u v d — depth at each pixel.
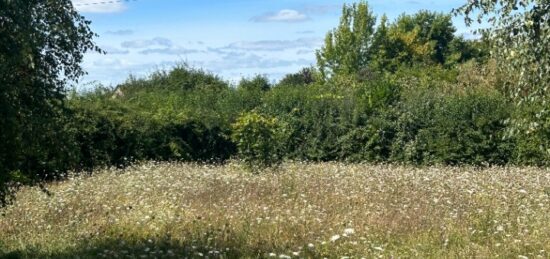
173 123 24.20
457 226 11.28
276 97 27.58
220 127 25.48
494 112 24.16
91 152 21.58
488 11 8.68
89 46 9.14
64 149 9.48
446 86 32.91
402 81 37.00
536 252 9.66
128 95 30.89
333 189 15.15
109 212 12.57
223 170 19.78
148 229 11.15
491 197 14.30
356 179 16.94
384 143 25.55
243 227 10.92
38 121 8.85
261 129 20.06
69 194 14.45
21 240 10.74
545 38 8.43
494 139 24.02
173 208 12.73
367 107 26.14
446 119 24.89
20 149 9.05
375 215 11.91
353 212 12.32
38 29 8.46
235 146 25.70
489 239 10.57
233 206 12.88
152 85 37.41
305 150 26.12
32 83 8.85
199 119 25.08
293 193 14.47
